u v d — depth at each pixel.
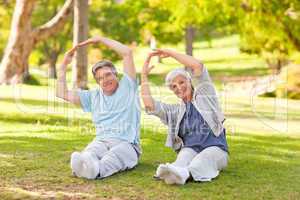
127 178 5.20
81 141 7.23
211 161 5.23
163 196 4.59
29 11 17.31
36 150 6.52
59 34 27.09
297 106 11.84
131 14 26.98
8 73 17.25
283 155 6.57
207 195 4.64
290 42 17.84
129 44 28.55
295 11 17.50
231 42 39.84
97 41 5.83
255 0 17.50
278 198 4.61
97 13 27.17
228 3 17.78
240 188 4.90
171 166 4.92
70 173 5.36
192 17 18.70
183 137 5.52
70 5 17.80
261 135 8.12
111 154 5.33
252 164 5.98
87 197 4.55
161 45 31.20
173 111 5.51
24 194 4.59
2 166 5.61
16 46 17.27
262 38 18.59
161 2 19.88
